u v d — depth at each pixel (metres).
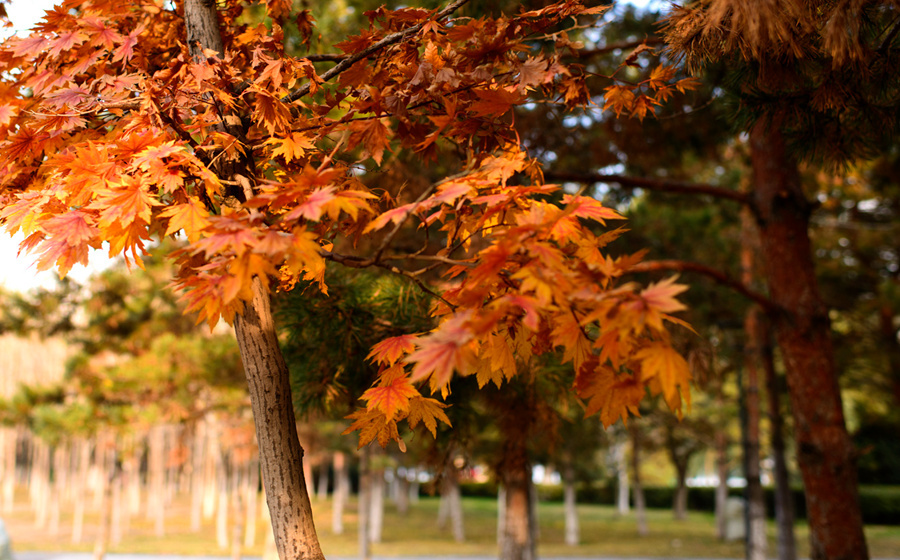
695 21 2.06
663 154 6.89
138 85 2.02
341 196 1.45
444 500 26.23
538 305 1.32
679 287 1.28
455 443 3.80
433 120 1.93
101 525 14.27
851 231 12.61
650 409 10.50
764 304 4.86
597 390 1.47
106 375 11.10
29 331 11.98
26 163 2.08
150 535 22.16
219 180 1.80
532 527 10.45
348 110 2.09
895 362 12.05
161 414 11.23
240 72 2.13
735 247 11.09
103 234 1.61
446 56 2.00
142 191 1.62
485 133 2.10
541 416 3.67
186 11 2.38
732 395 15.22
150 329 11.84
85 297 11.54
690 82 2.14
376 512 22.06
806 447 4.68
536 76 1.93
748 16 1.84
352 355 3.18
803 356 4.77
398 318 3.16
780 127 2.82
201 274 1.52
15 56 2.17
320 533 23.55
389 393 1.78
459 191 1.58
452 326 1.33
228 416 12.20
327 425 14.11
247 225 1.47
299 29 2.90
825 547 4.51
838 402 4.68
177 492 41.03
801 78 2.30
